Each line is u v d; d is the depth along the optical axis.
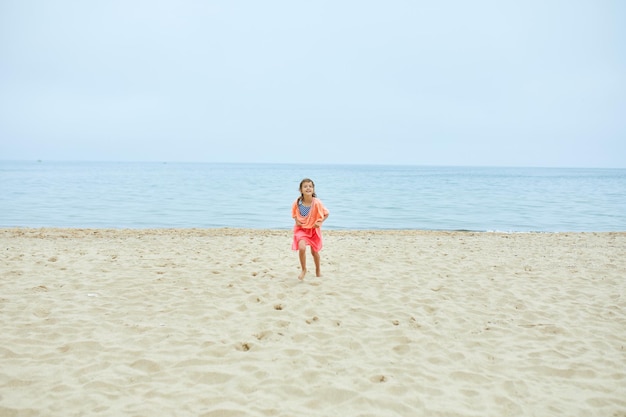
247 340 4.54
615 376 3.90
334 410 3.26
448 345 4.54
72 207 20.77
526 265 8.32
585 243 11.29
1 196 25.75
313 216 6.79
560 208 22.75
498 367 4.06
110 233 12.64
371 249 9.96
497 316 5.45
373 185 44.12
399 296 6.16
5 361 3.89
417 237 12.35
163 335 4.60
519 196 30.67
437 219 18.47
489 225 17.02
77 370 3.77
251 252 9.33
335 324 5.09
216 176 66.94
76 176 58.16
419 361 4.16
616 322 5.27
